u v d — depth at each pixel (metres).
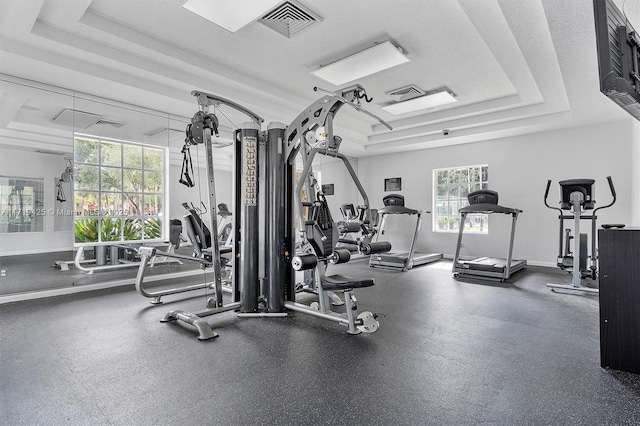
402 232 7.93
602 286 2.15
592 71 3.53
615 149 5.45
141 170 4.83
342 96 2.90
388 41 3.48
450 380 1.98
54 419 1.61
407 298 3.92
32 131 4.09
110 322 3.03
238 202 3.46
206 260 3.74
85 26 3.14
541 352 2.38
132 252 4.73
